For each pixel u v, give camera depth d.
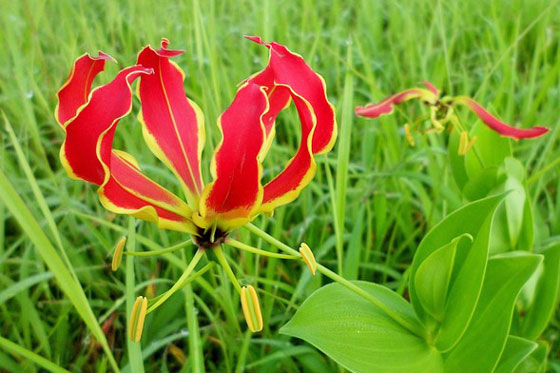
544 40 0.45
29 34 0.42
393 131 0.36
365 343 0.18
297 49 0.45
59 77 0.37
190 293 0.21
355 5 0.63
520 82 0.46
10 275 0.27
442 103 0.26
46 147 0.36
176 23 0.51
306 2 0.54
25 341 0.23
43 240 0.14
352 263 0.26
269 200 0.15
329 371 0.23
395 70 0.46
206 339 0.25
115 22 0.51
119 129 0.32
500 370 0.19
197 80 0.40
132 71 0.13
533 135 0.24
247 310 0.15
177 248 0.15
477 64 0.48
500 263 0.18
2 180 0.13
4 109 0.37
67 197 0.28
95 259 0.29
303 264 0.29
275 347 0.24
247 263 0.25
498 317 0.18
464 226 0.19
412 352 0.18
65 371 0.17
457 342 0.18
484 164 0.28
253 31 0.50
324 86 0.14
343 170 0.23
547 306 0.21
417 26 0.52
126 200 0.14
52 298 0.27
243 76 0.41
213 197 0.14
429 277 0.18
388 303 0.19
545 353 0.21
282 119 0.40
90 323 0.15
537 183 0.32
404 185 0.33
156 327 0.25
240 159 0.13
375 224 0.33
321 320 0.19
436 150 0.31
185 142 0.16
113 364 0.16
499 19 0.52
